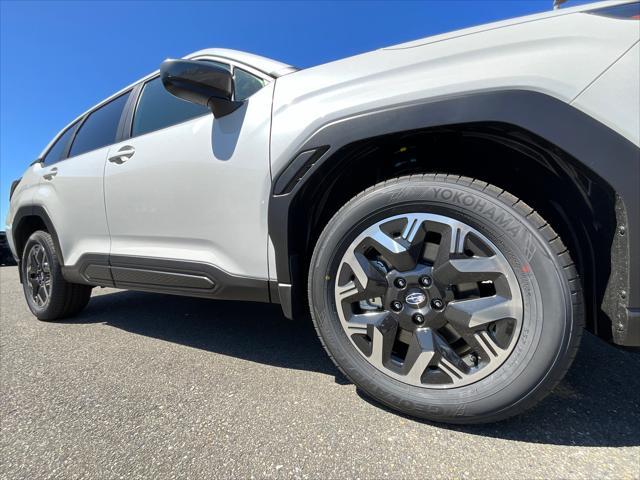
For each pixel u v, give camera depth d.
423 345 1.22
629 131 0.96
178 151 1.78
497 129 1.13
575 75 1.02
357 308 1.36
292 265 1.47
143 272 1.96
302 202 1.46
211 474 1.06
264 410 1.39
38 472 1.09
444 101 1.15
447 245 1.18
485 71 1.12
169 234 1.84
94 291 3.91
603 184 1.01
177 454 1.15
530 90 1.05
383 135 1.23
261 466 1.08
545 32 1.08
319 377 1.66
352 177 1.50
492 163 1.35
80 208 2.31
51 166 2.71
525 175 1.31
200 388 1.58
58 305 2.62
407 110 1.20
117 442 1.22
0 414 1.42
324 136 1.34
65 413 1.41
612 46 1.00
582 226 1.18
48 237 2.64
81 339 2.28
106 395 1.54
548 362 1.06
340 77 1.38
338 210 1.45
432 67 1.20
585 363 1.76
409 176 1.27
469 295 1.18
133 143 2.02
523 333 1.09
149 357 1.95
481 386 1.15
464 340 1.20
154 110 2.05
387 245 1.26
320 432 1.23
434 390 1.22
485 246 1.15
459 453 1.11
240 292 1.62
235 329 2.39
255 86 1.67
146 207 1.92
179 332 2.36
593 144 0.99
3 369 1.84
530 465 1.05
